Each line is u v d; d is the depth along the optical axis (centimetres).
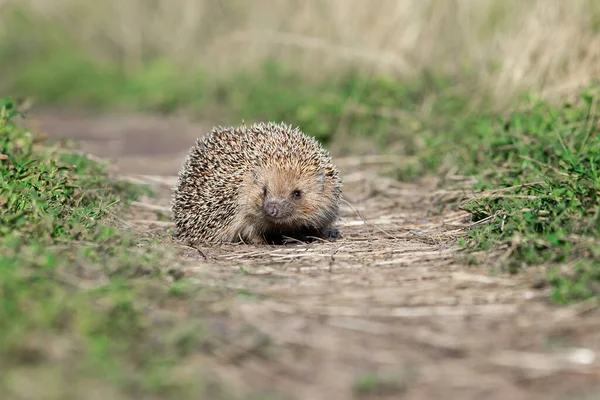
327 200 1257
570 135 1346
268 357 732
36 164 1261
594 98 1391
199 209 1229
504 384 688
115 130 2448
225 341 750
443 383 691
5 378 646
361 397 670
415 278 947
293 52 2520
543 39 1712
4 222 977
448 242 1114
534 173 1234
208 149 1284
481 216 1173
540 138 1370
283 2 2603
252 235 1254
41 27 3397
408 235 1192
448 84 1956
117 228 1145
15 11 3409
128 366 686
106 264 902
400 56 2150
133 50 3153
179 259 1019
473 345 755
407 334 780
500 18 1978
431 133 1783
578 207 1030
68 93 3039
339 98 2064
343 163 1786
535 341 759
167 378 669
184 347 725
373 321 812
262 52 2662
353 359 732
